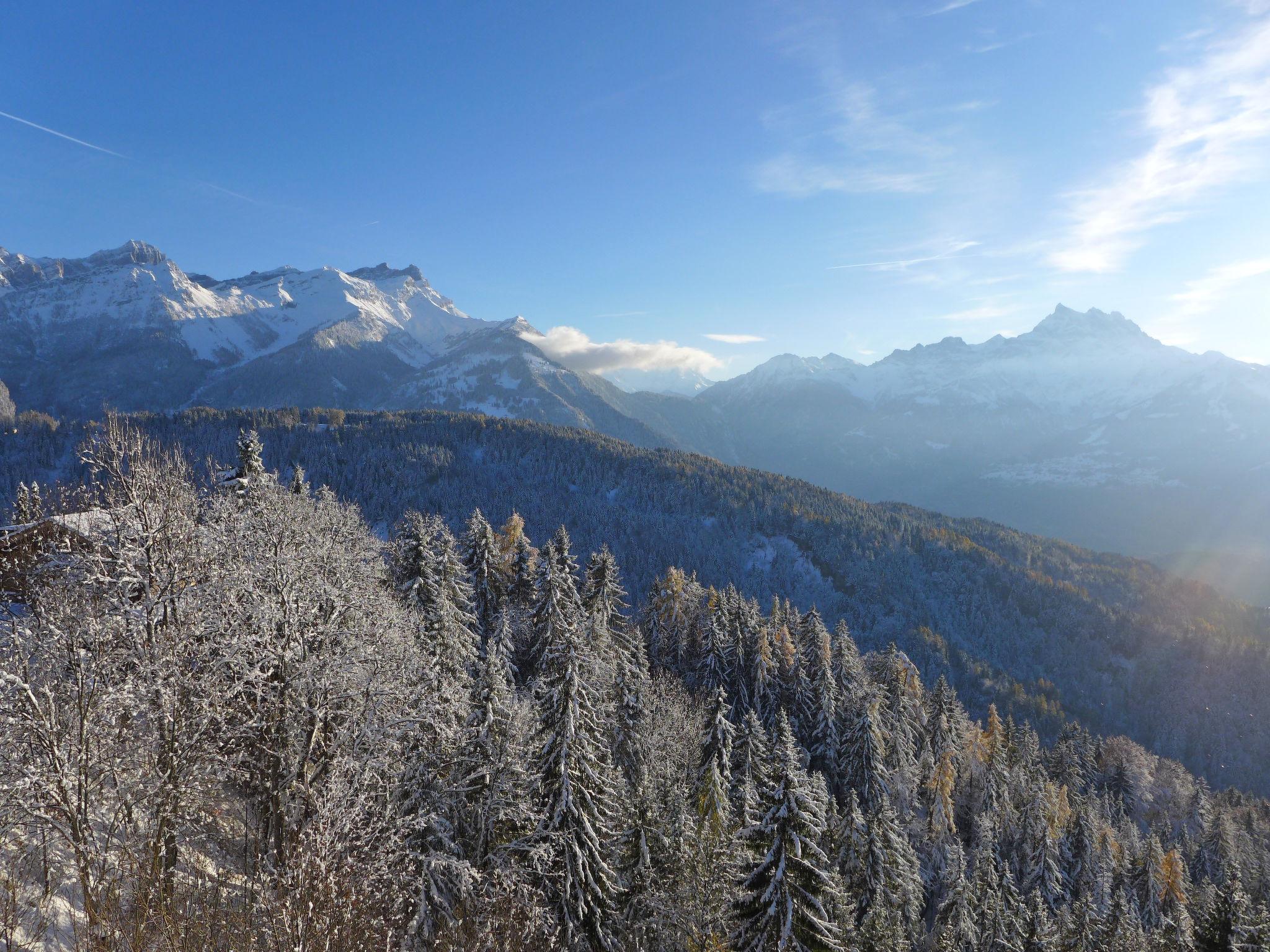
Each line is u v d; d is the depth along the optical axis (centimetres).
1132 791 9450
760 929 2169
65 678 1502
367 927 1698
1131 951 4419
